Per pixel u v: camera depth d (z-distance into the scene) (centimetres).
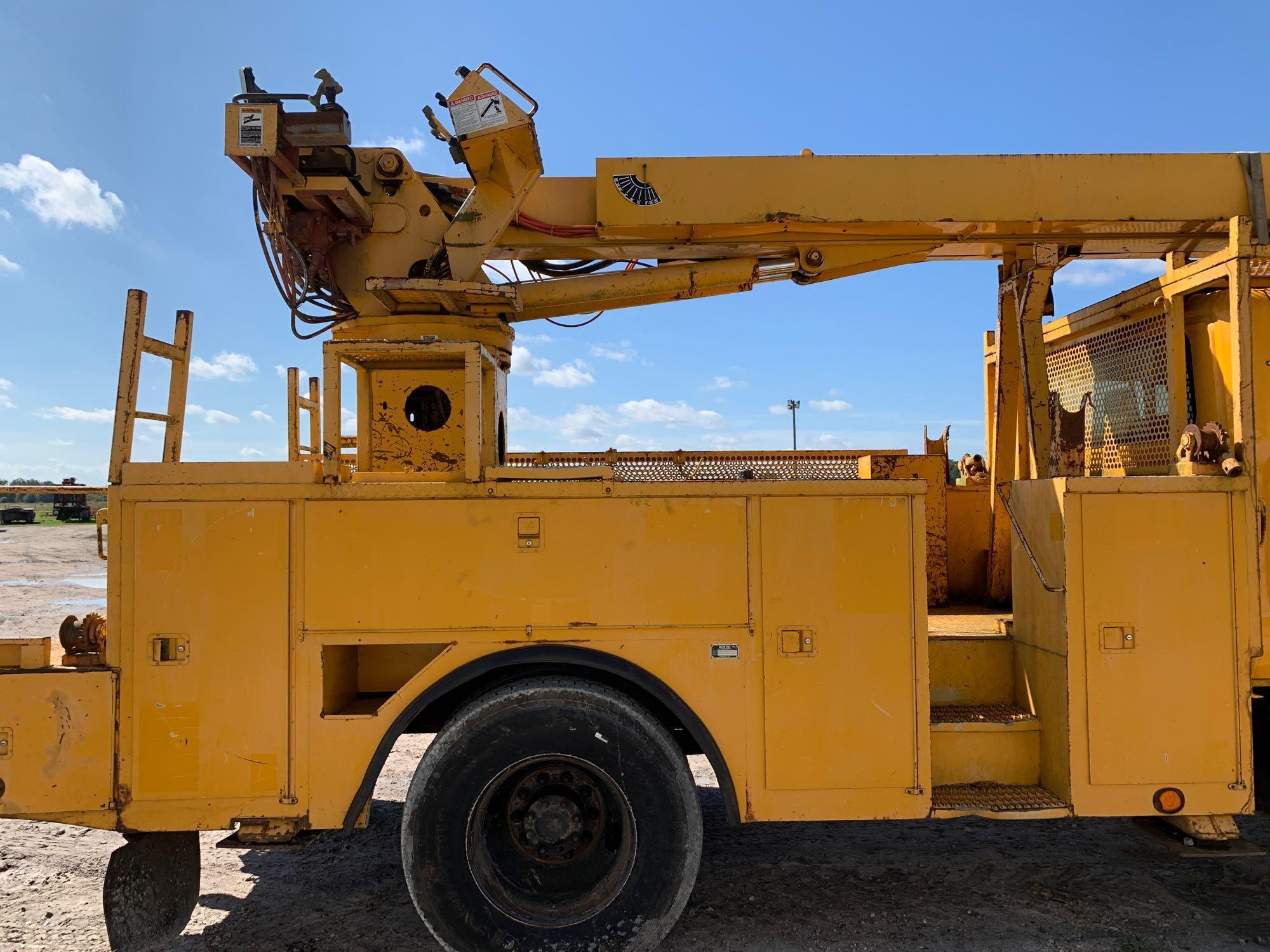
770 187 364
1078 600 289
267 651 277
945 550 423
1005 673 334
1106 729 287
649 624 281
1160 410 343
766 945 298
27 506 3747
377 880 363
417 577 279
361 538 279
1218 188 361
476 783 272
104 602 1205
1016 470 407
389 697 299
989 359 459
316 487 279
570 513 282
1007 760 308
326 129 345
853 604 284
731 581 283
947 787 304
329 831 422
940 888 345
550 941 271
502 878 287
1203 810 287
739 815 280
